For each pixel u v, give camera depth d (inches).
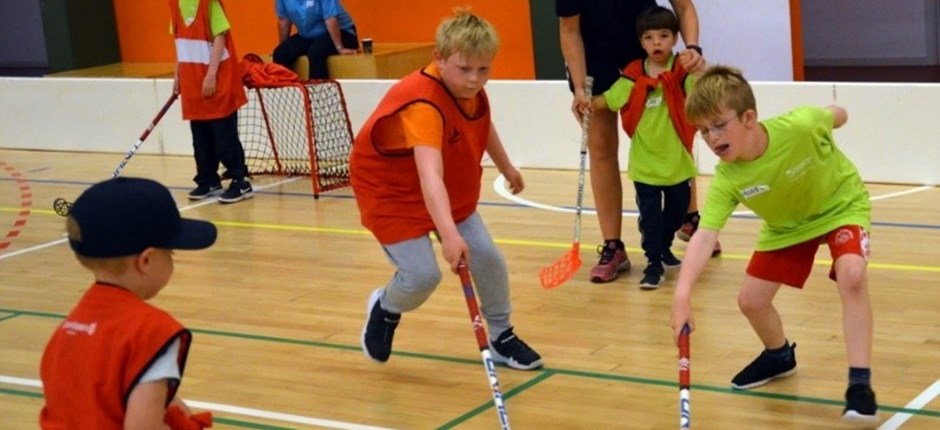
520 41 442.3
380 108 176.9
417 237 183.9
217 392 192.2
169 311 238.2
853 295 161.9
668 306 222.7
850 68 540.4
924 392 175.5
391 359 203.5
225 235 301.3
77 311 101.3
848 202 166.4
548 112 349.4
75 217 100.1
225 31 331.6
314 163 339.9
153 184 103.3
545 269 240.7
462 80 171.2
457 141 176.9
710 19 395.2
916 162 303.3
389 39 469.1
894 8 532.7
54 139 438.6
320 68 415.8
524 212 304.7
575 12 236.8
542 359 199.5
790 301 220.5
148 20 524.4
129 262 100.7
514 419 175.5
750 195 160.9
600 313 222.1
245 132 391.9
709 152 326.0
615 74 239.5
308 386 193.2
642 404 177.9
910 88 300.5
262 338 218.7
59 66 523.8
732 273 240.7
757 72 393.4
